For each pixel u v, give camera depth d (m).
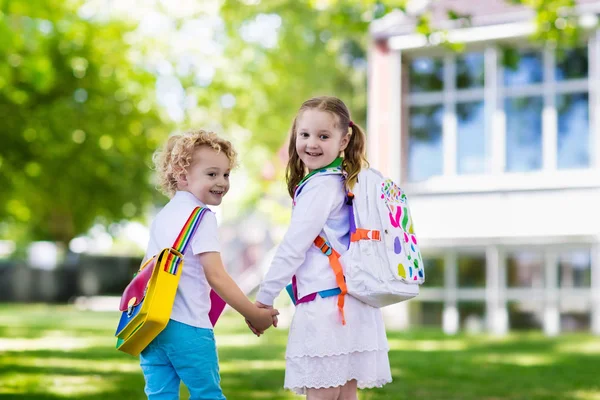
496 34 15.77
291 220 4.48
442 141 16.50
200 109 27.20
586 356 10.87
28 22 19.33
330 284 4.39
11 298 32.06
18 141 23.05
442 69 16.59
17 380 7.89
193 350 4.31
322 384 4.33
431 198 16.41
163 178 4.70
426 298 16.77
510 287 16.05
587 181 15.35
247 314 4.40
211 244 4.39
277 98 28.52
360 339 4.41
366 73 30.12
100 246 49.12
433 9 16.25
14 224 37.16
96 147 24.55
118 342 4.41
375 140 16.81
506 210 15.85
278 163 24.02
